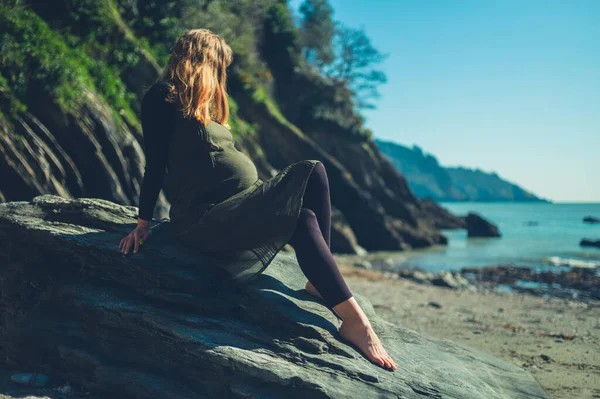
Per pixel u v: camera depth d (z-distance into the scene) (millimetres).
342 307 2662
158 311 2766
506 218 94625
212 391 2584
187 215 2750
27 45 11961
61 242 3064
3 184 10992
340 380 2441
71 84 12492
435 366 2932
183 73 2707
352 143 32406
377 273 14727
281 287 3012
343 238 24641
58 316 3055
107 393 2799
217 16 23484
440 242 31859
